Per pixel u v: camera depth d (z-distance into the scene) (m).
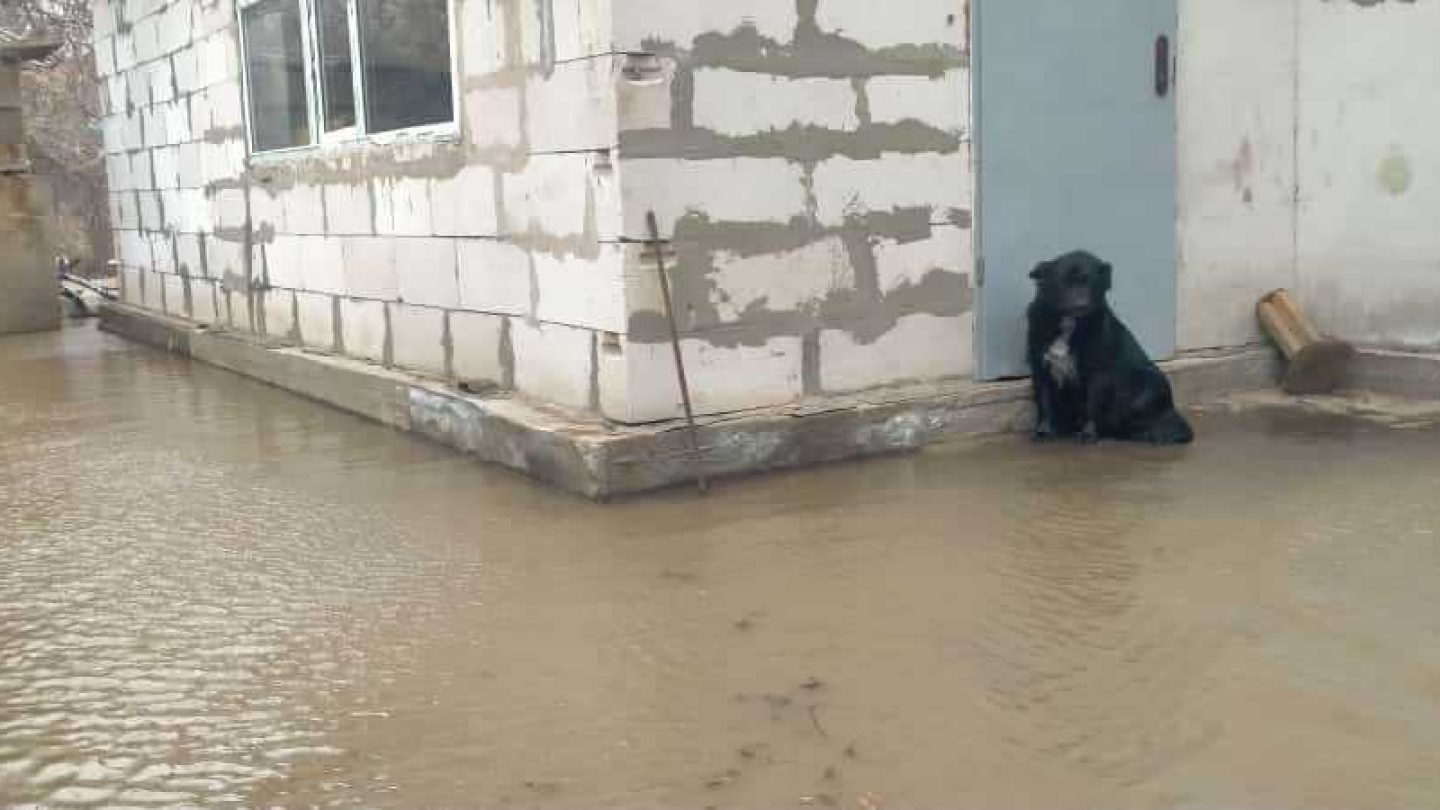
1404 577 4.48
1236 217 7.91
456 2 7.12
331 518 5.85
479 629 4.35
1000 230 7.02
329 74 8.87
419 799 3.19
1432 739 3.29
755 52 6.19
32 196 14.64
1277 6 7.88
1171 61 7.45
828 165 6.47
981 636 4.09
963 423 6.83
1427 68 7.45
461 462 6.88
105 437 8.07
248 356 10.36
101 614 4.66
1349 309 7.97
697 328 6.20
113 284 18.50
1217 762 3.21
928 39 6.67
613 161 5.92
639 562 4.98
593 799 3.15
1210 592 4.40
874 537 5.18
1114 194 7.37
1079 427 6.84
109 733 3.63
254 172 10.38
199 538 5.63
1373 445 6.48
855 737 3.42
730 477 6.18
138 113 13.20
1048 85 7.05
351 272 8.97
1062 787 3.12
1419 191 7.57
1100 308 6.55
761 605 4.44
